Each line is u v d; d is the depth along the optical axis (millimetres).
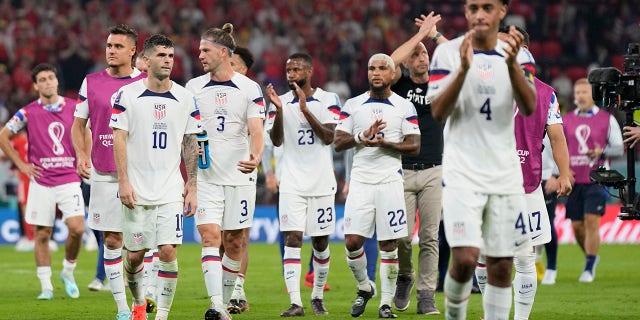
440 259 39312
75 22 96312
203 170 30938
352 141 31109
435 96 21891
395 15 106875
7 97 86188
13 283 44500
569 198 47188
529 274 27453
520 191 22344
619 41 106688
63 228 69375
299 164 33750
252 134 31109
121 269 29719
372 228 31562
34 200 39312
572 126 47531
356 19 105375
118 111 27344
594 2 107812
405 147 30938
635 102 31688
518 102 21703
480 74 21812
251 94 31344
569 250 64250
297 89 32969
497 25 22016
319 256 33250
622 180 32031
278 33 101000
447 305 22281
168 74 27719
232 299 33969
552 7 107562
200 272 49125
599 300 37438
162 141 27719
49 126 39969
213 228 30484
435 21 33812
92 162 30594
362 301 32000
